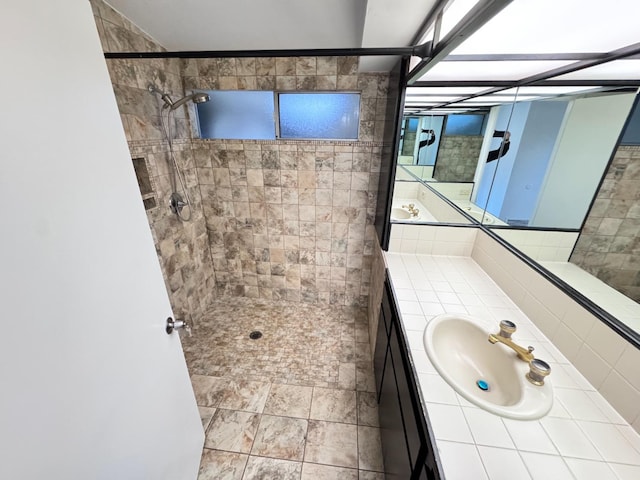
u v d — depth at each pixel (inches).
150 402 33.5
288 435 58.7
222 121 83.0
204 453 55.1
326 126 80.7
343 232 92.3
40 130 19.2
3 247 16.6
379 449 56.1
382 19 38.2
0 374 16.4
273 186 87.9
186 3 49.5
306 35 62.0
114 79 55.1
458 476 24.4
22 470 17.6
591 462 25.5
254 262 100.7
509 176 60.2
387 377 52.6
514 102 57.6
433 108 66.0
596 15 26.2
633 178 33.5
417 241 71.5
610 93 38.3
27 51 18.3
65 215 21.2
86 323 23.2
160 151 70.1
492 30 31.0
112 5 51.2
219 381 72.1
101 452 25.0
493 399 37.0
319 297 103.7
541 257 46.8
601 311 33.6
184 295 85.3
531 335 42.5
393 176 66.7
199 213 91.0
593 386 33.1
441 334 45.0
